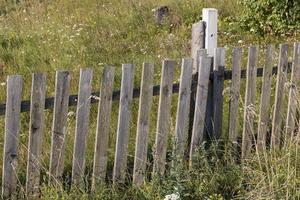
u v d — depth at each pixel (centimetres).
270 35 1397
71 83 1061
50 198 636
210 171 712
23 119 911
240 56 773
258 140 795
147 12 1600
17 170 656
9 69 1181
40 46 1318
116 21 1568
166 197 621
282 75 819
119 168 692
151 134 838
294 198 660
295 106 827
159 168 717
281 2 1370
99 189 670
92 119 921
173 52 1263
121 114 676
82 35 1421
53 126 638
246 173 724
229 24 1471
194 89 749
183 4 1656
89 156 774
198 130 752
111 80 659
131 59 1243
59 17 1666
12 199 639
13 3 1939
